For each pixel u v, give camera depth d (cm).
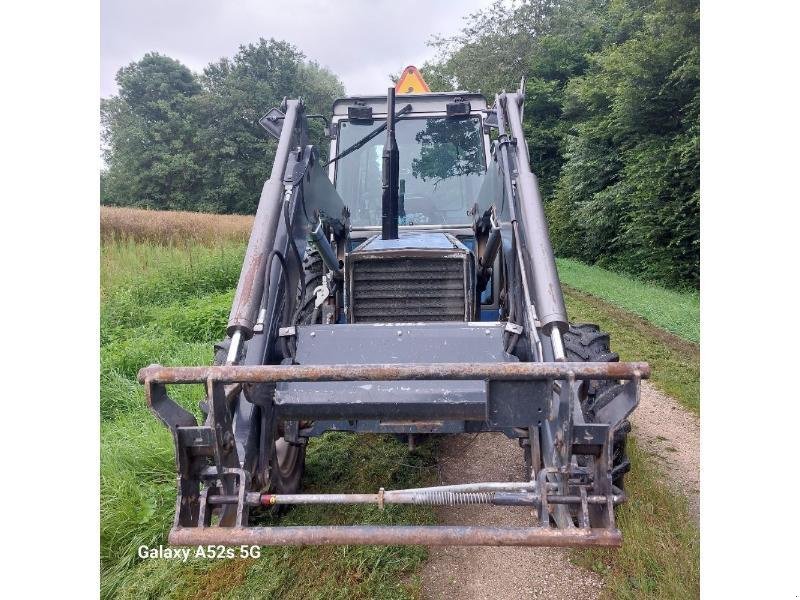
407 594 241
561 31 2044
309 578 252
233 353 210
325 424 250
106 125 4044
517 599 239
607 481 174
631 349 606
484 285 370
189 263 1043
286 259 271
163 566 266
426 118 430
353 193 427
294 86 4281
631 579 244
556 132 1700
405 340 247
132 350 561
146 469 344
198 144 3812
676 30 1042
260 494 182
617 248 1307
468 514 304
